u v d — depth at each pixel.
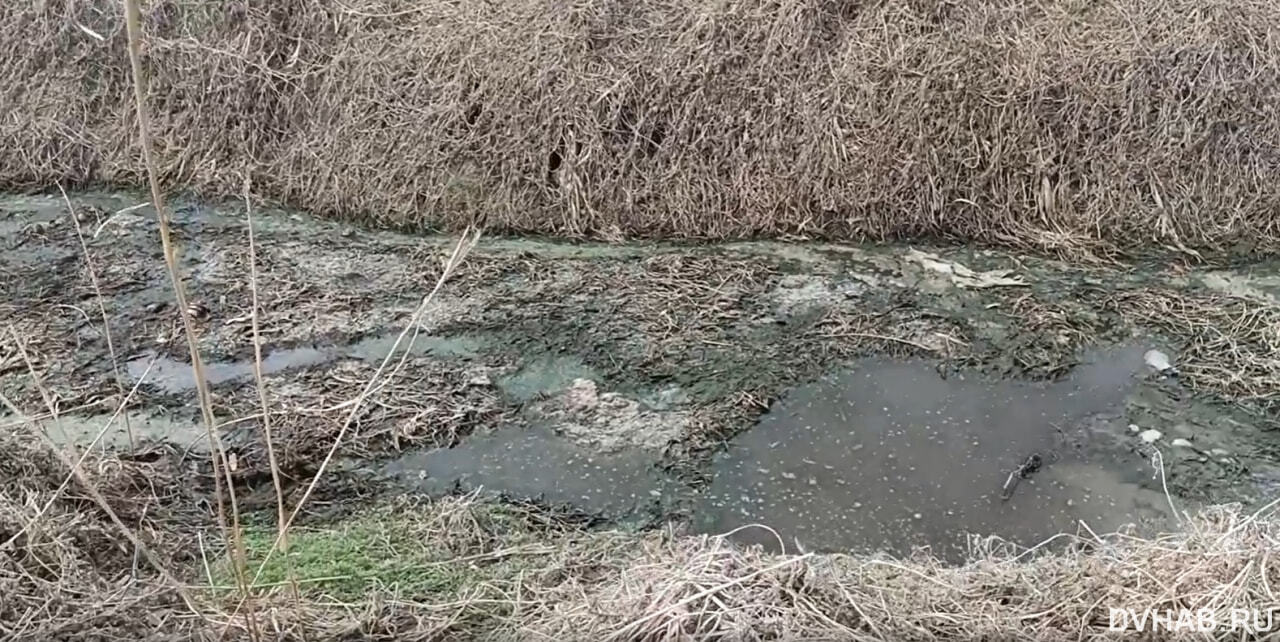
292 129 4.91
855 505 2.86
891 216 4.35
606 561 2.53
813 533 2.76
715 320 3.74
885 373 3.44
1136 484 2.91
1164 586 2.24
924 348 3.56
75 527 2.47
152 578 2.40
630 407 3.26
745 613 2.14
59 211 4.65
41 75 5.20
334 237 4.41
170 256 1.93
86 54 5.17
